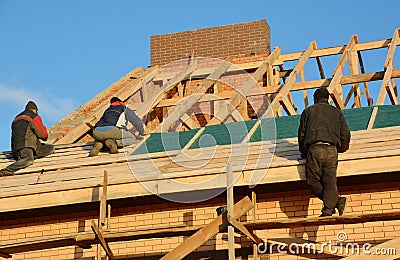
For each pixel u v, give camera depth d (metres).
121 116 13.83
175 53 21.16
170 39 21.41
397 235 11.24
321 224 10.47
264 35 20.50
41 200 11.98
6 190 12.51
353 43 18.20
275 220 10.80
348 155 11.12
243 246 11.62
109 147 13.58
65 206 12.03
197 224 11.99
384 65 15.95
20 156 13.52
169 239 12.02
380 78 16.02
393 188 11.50
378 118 13.51
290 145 12.38
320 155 10.84
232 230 10.29
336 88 15.66
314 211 11.66
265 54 19.48
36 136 13.82
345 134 11.06
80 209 12.34
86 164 13.12
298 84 16.52
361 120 13.49
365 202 11.52
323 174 10.84
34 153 13.77
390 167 10.95
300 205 11.73
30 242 11.06
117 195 11.73
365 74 16.09
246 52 20.47
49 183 12.52
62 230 12.47
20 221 12.68
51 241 10.99
